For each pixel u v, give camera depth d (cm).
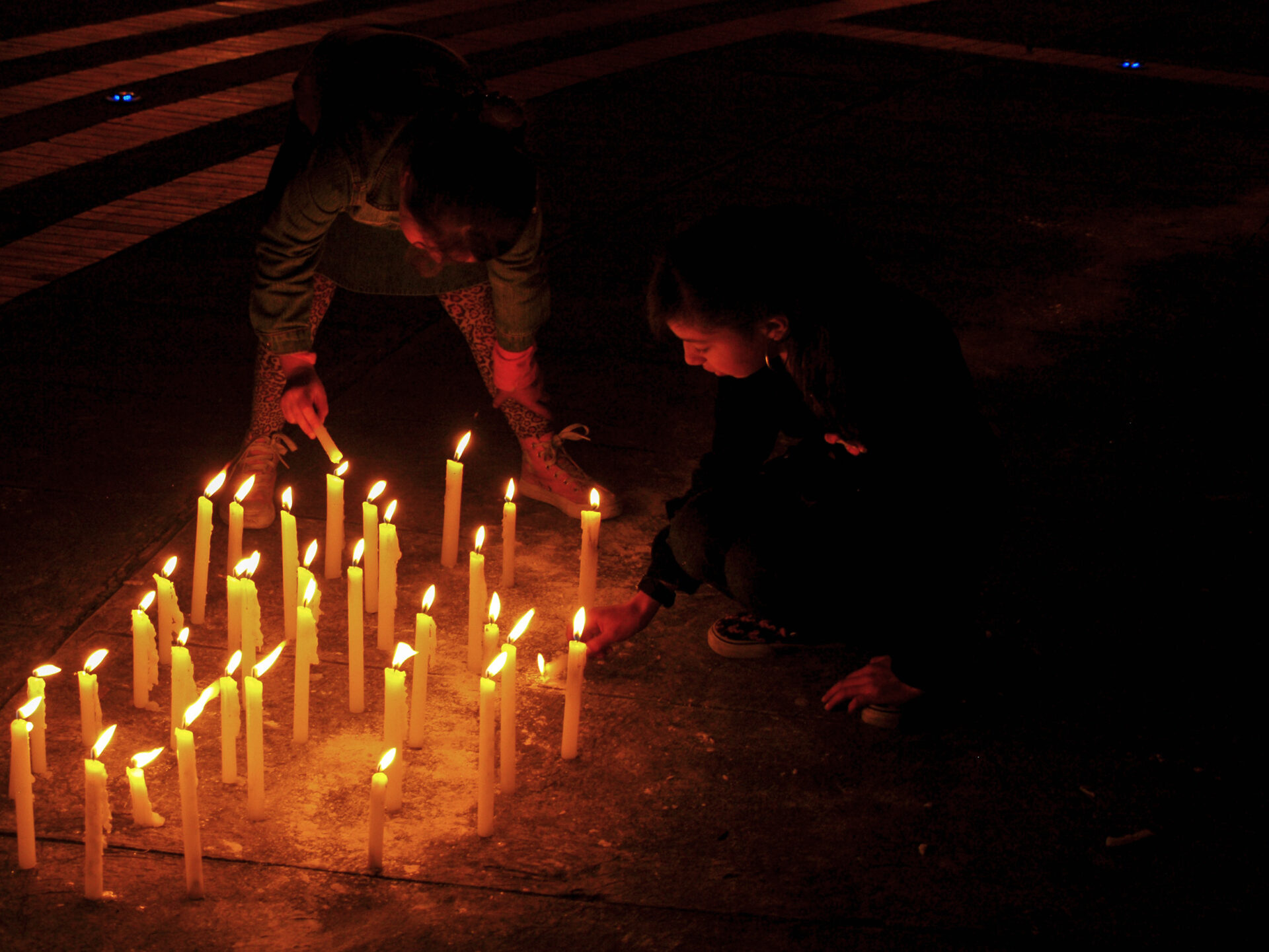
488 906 233
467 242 252
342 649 313
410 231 257
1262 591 351
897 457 255
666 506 314
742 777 273
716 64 1044
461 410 445
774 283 241
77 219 600
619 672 307
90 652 301
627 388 471
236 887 233
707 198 695
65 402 423
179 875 235
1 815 247
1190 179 791
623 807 262
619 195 692
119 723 278
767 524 285
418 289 342
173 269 548
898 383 248
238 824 250
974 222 682
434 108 270
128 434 406
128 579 332
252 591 284
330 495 335
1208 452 437
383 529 301
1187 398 481
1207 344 535
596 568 337
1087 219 700
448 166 245
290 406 328
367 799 260
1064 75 1091
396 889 236
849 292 245
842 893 241
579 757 277
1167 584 352
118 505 365
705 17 1255
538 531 372
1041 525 381
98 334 478
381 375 466
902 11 1366
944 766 278
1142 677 310
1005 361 508
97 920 223
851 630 289
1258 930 235
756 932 231
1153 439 445
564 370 481
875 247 634
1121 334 542
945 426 253
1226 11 1534
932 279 596
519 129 270
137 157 700
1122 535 378
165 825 247
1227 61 1201
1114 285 602
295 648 309
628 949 225
